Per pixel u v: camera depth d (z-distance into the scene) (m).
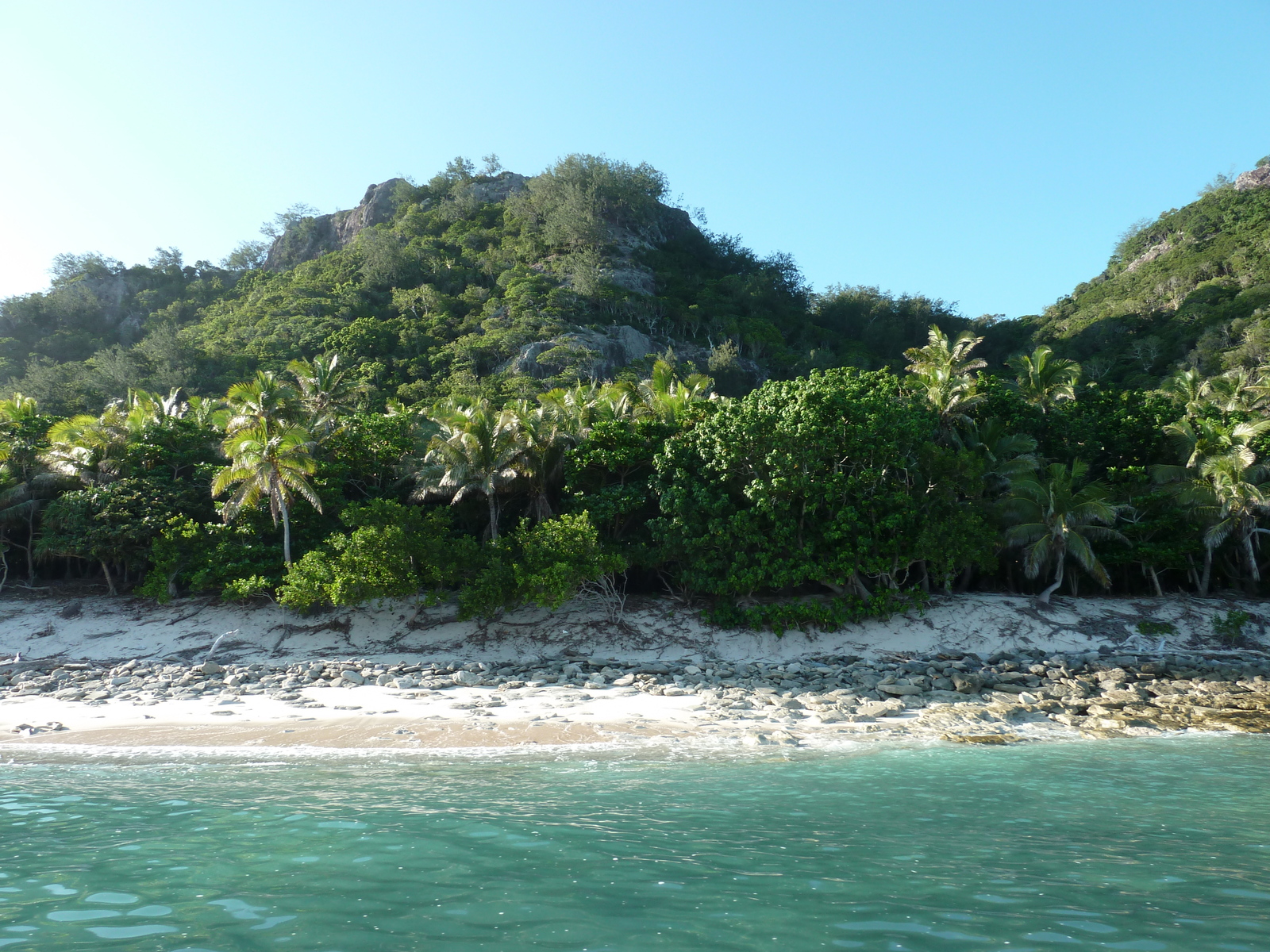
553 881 10.33
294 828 12.93
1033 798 15.38
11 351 121.50
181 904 9.44
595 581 38.62
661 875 10.60
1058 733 22.61
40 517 44.88
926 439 40.16
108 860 11.18
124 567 44.22
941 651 35.62
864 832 12.88
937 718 24.08
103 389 91.50
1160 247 172.38
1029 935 8.55
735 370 105.50
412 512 39.84
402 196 169.25
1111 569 43.56
